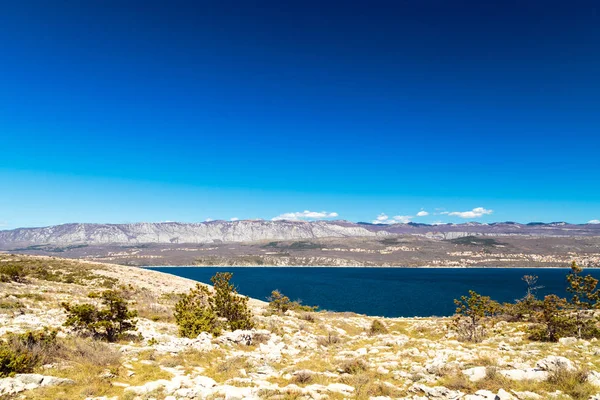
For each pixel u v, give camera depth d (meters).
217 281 28.81
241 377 13.48
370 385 12.34
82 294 35.56
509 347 19.39
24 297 28.05
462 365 14.38
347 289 163.62
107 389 10.98
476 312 28.23
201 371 14.01
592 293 24.05
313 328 30.58
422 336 29.67
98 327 17.88
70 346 14.97
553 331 24.38
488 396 10.49
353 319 40.41
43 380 10.87
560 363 12.80
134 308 29.97
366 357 17.86
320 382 12.88
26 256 79.12
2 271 39.22
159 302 38.03
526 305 35.97
